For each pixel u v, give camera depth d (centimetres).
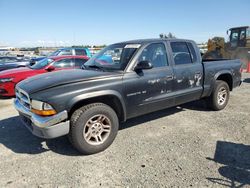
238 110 602
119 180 305
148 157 363
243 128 476
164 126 495
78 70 444
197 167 332
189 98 521
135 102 420
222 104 600
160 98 456
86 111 360
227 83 630
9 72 782
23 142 425
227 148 389
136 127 491
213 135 444
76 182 302
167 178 307
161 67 459
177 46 500
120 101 398
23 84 398
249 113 576
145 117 553
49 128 336
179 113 580
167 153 375
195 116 557
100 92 371
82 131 359
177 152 378
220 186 288
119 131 470
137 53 429
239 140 420
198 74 526
